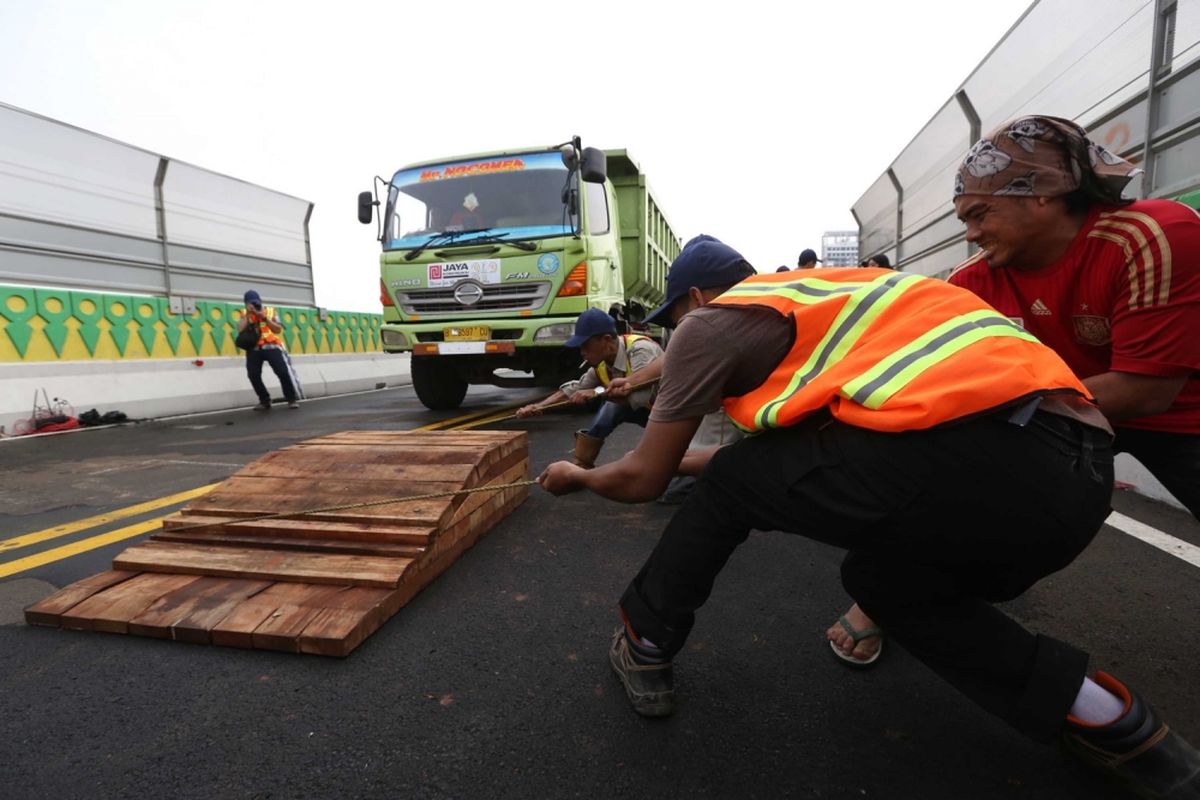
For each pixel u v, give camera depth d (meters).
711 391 1.35
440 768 1.40
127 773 1.39
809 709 1.61
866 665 1.78
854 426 1.21
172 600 2.08
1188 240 1.36
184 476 4.34
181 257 9.88
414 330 6.54
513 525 3.06
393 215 6.85
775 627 2.03
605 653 1.88
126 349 7.75
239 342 8.32
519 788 1.34
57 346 7.03
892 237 8.63
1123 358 1.47
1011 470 1.08
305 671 1.79
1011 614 2.06
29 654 1.90
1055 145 1.45
